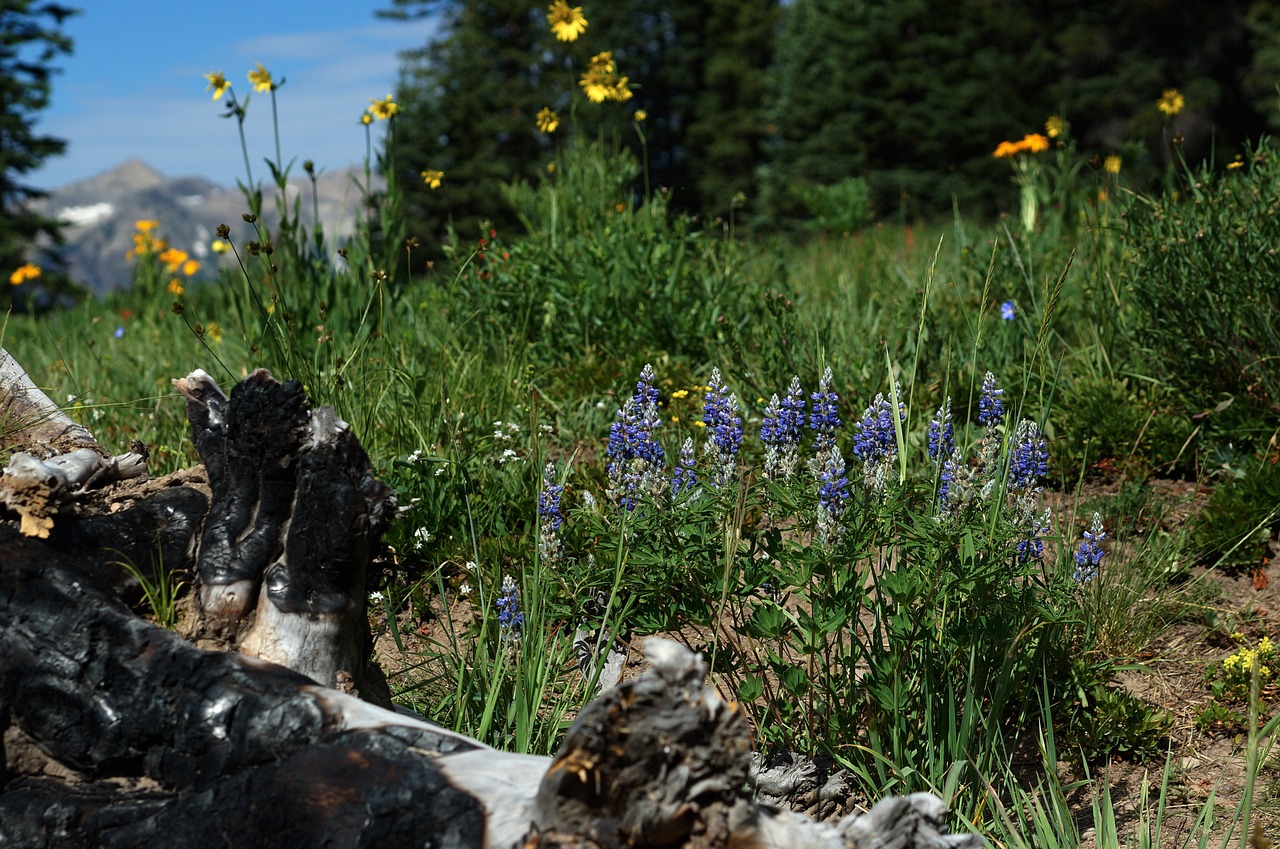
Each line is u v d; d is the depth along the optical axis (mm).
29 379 3582
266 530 2463
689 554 3012
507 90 39062
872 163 31359
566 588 3389
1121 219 5816
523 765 1860
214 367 6121
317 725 1967
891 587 2791
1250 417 4738
